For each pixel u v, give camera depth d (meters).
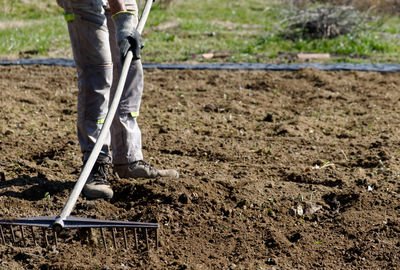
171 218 3.64
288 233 3.53
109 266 3.13
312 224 3.64
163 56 10.05
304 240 3.42
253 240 3.44
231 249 3.35
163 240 3.42
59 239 3.45
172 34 12.58
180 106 6.81
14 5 17.05
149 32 12.89
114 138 4.15
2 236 3.26
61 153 4.95
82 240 3.43
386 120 6.08
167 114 6.45
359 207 3.78
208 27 14.17
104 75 3.81
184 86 7.86
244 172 4.50
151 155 5.02
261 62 9.62
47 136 5.48
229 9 19.91
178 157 4.99
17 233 3.50
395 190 4.00
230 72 8.73
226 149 5.19
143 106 6.80
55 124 5.98
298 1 13.83
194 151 5.16
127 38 3.50
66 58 9.60
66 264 3.14
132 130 4.15
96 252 3.31
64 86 7.76
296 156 4.98
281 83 7.95
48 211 3.76
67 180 4.28
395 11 14.73
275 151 5.13
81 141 3.96
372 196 3.90
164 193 3.93
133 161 4.20
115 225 3.07
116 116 4.07
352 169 4.55
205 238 3.47
